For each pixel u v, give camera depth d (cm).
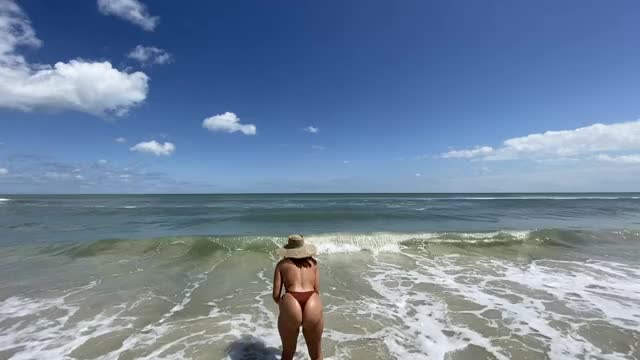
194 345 442
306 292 360
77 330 488
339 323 515
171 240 1000
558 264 884
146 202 4834
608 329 494
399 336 471
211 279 744
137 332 482
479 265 870
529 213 2533
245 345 442
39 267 814
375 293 661
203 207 3453
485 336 471
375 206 3588
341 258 924
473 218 2130
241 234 1452
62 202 4759
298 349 424
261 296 643
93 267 818
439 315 550
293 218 2152
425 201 5100
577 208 3148
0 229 1634
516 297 638
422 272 805
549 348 436
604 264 884
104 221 2002
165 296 636
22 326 500
